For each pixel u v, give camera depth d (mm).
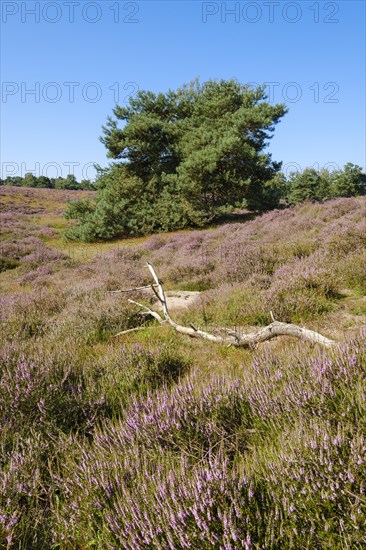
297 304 6324
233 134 31703
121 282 11164
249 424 2889
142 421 2852
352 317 5918
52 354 4336
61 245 29094
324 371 2930
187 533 1735
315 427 2197
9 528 2055
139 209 32281
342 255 8914
